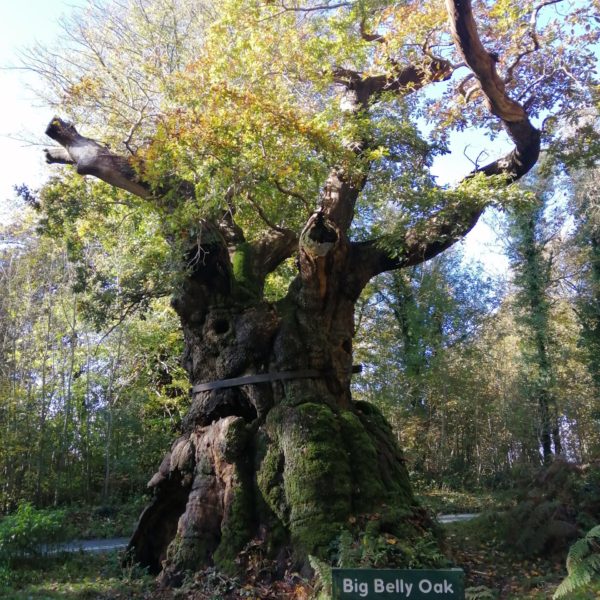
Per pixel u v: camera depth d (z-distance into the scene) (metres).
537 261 34.09
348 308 13.02
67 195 15.62
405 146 13.83
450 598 4.23
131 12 21.34
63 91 19.62
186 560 10.70
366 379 32.88
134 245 16.98
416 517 11.14
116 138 16.70
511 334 37.06
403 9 14.16
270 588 9.73
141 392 27.05
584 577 6.61
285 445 10.92
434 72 14.99
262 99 12.79
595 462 14.72
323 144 12.83
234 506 10.79
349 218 13.72
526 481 13.66
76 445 26.45
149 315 25.16
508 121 12.75
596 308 29.47
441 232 12.52
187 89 13.81
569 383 33.97
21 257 27.27
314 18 15.66
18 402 25.09
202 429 11.97
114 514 23.42
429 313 33.72
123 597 10.09
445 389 33.25
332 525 10.05
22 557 12.24
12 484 24.41
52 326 26.34
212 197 12.06
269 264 13.45
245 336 11.97
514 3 12.81
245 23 14.55
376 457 11.37
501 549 12.16
